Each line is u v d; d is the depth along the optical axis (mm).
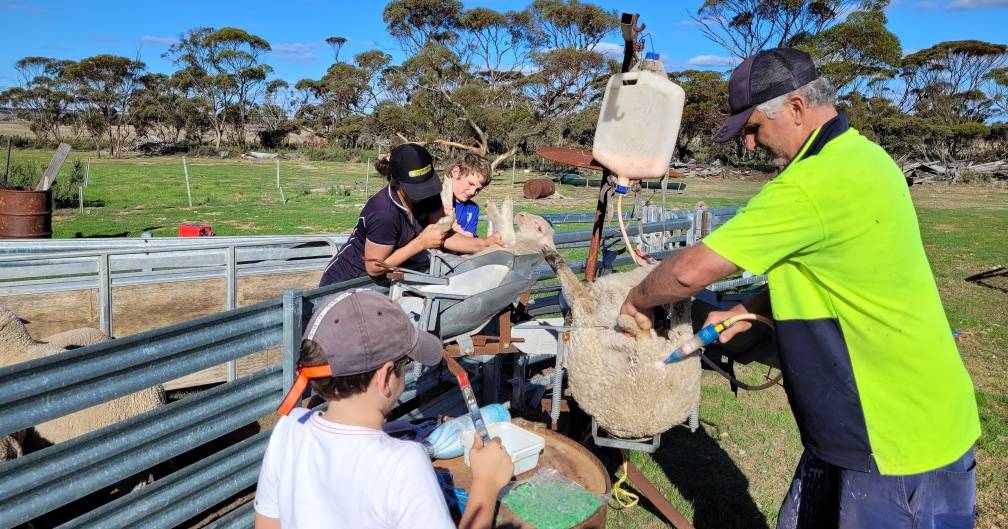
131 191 33094
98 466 2451
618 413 2773
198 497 2867
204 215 23906
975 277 12883
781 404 5977
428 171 3254
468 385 2170
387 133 70375
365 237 3385
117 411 3678
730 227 2143
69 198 26891
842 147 2111
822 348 2193
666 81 2834
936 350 2125
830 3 53625
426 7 78125
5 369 2096
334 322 1654
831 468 2346
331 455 1648
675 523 3713
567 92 71188
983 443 5352
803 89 2180
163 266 5562
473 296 3213
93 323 5238
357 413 1697
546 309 5676
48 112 93875
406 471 1601
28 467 2242
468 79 71438
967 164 58375
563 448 2832
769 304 2670
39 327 5027
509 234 3592
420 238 3258
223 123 94688
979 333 8820
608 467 4625
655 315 2730
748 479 4664
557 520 2295
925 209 30234
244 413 2986
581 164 3326
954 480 2211
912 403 2141
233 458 3010
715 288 6984
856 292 2102
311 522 1656
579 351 2838
